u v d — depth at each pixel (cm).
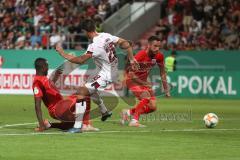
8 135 2575
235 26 6838
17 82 6347
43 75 2714
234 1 7056
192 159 1983
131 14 7469
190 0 7212
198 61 6606
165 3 7538
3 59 6856
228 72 6194
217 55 6562
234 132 2841
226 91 6197
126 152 2119
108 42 2750
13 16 7588
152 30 7550
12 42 7300
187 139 2517
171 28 7069
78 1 7556
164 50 6675
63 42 6994
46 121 2784
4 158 1955
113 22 7488
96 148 2206
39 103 2709
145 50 3105
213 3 7144
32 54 6719
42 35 7075
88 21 2750
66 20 7319
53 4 7562
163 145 2314
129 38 7425
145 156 2033
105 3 7606
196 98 6144
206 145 2333
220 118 3809
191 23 7050
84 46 7056
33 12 7562
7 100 5403
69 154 2055
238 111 4484
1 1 7806
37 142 2347
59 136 2547
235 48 6700
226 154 2103
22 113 3962
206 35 6862
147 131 2812
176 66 6669
